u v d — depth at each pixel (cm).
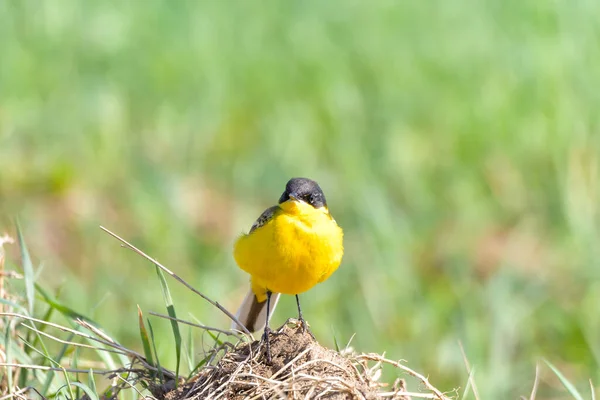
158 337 1193
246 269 884
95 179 1734
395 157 1769
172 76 2072
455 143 1839
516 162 1773
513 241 1612
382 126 1897
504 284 1351
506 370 1206
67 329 812
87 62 2125
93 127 1867
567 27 2028
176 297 1317
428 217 1648
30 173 1694
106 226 1568
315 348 784
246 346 812
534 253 1578
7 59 2036
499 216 1691
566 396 1191
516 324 1333
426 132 1884
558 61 1919
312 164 1814
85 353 1087
